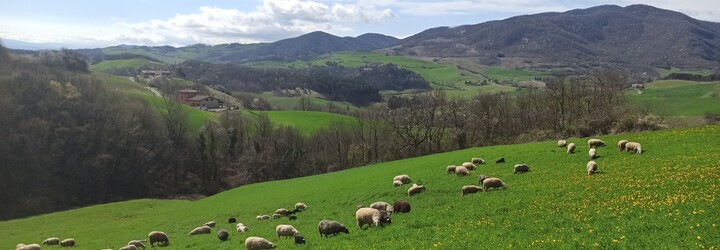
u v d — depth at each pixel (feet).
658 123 237.04
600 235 68.39
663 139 156.04
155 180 391.65
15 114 330.75
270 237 109.60
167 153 406.00
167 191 389.39
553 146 183.52
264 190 238.89
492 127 363.35
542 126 336.90
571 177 121.60
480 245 72.43
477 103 381.60
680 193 84.84
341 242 89.40
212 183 417.49
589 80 345.72
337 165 416.87
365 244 84.58
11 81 347.77
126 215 222.07
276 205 169.27
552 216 84.38
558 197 100.37
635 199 86.43
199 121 474.90
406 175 163.63
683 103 408.87
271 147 437.99
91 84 408.26
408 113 378.94
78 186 342.64
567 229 74.33
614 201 87.40
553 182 118.52
